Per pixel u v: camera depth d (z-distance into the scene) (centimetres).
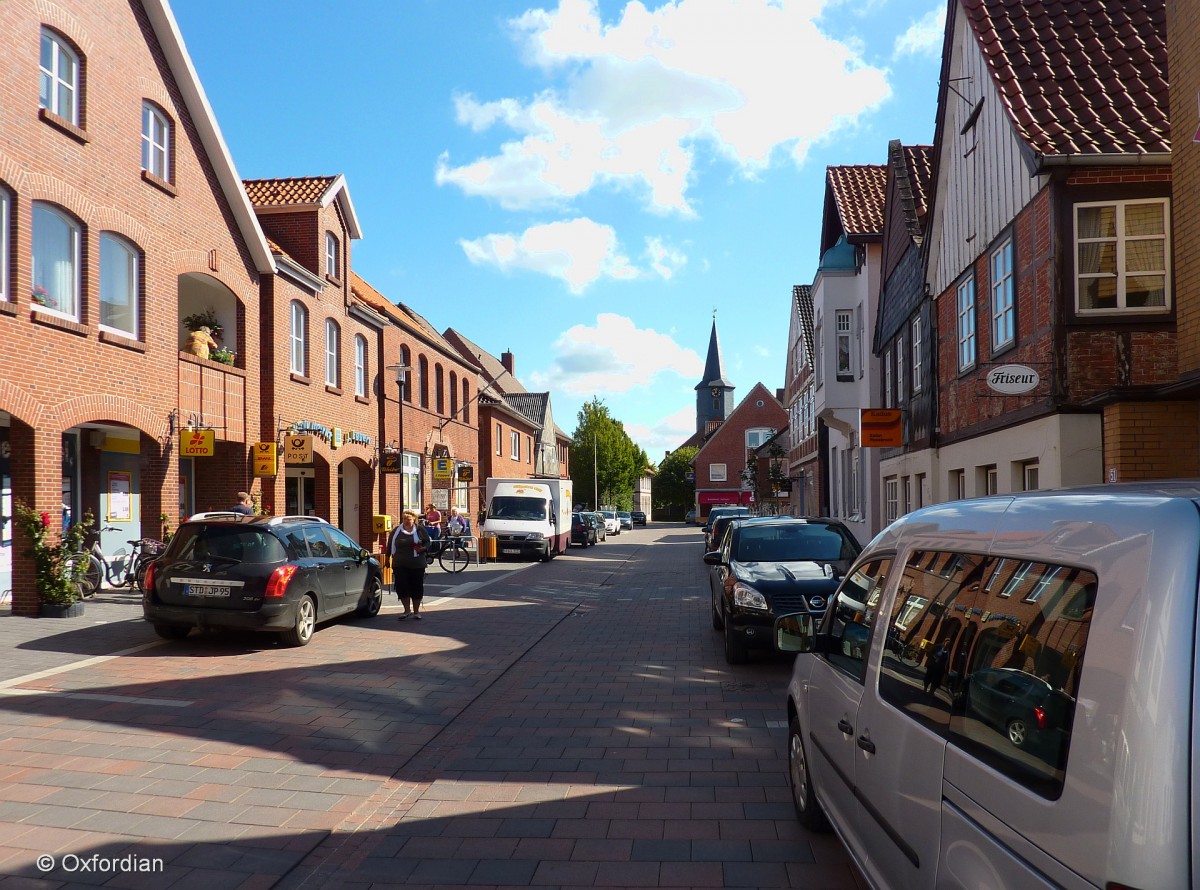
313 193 2361
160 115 1647
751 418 8319
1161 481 257
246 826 514
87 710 771
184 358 1673
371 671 973
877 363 2256
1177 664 191
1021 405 1129
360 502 2689
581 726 747
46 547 1289
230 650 1085
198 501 1897
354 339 2561
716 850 476
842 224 2297
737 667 1005
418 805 554
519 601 1700
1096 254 1010
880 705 356
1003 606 275
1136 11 1171
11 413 1233
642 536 6019
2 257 1237
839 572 1038
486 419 4344
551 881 439
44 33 1334
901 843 321
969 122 1334
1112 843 194
